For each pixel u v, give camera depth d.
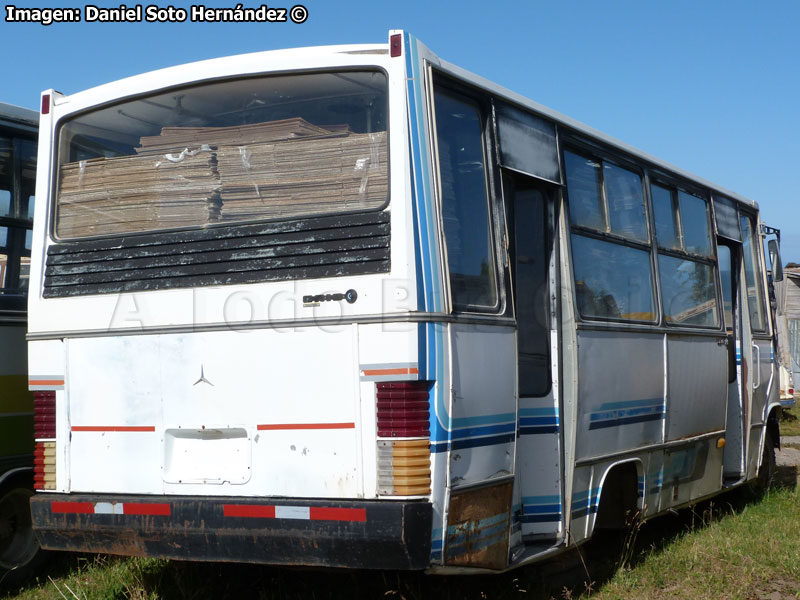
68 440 5.50
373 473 4.68
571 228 6.33
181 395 5.18
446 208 5.04
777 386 10.59
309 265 4.90
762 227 10.65
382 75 4.96
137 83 5.56
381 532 4.56
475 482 5.00
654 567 6.98
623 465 6.98
